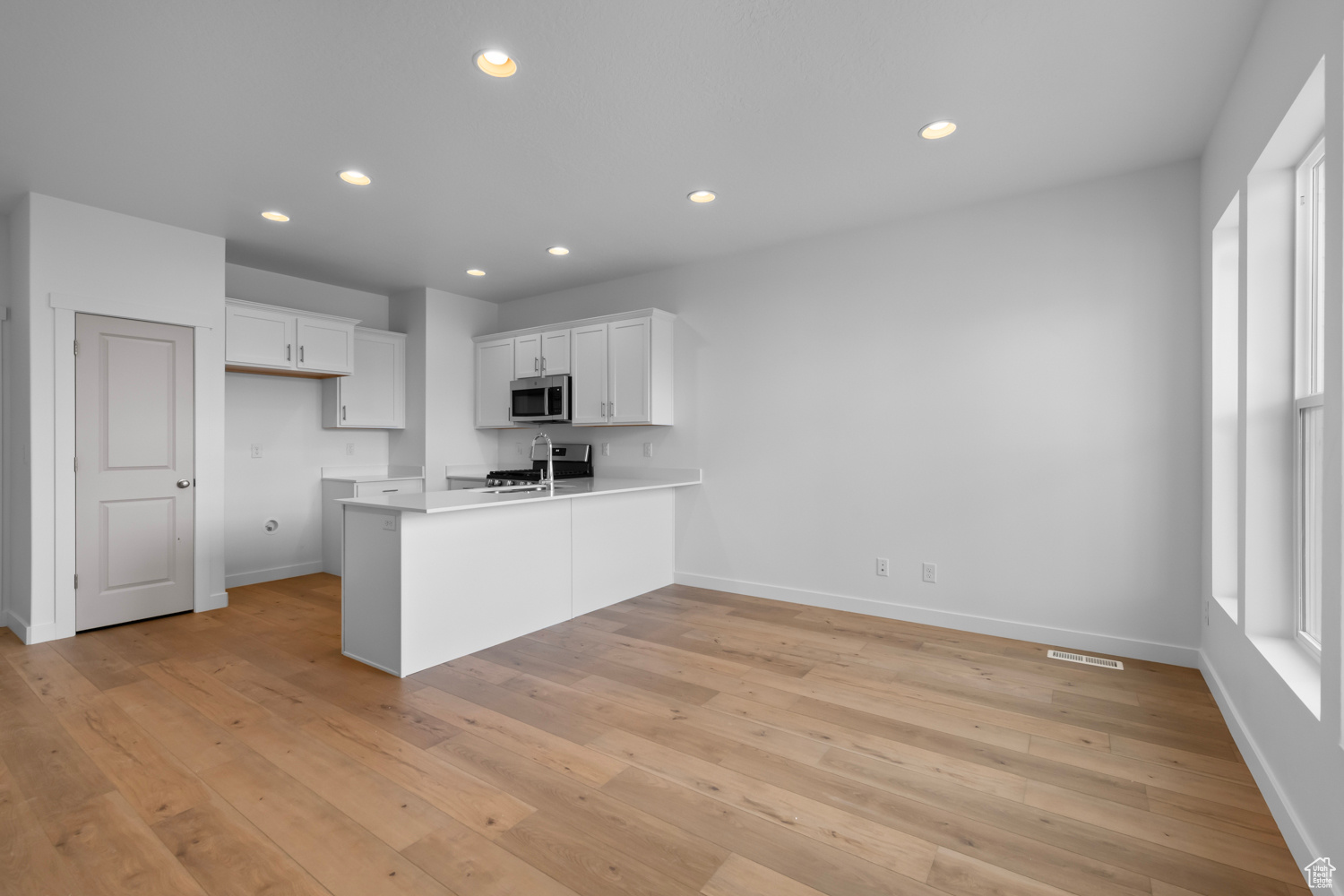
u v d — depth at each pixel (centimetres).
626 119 261
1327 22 150
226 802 194
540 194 338
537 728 243
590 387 484
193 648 332
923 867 165
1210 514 277
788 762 218
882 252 385
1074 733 238
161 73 225
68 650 328
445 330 542
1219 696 255
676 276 471
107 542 363
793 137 277
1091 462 325
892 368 382
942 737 235
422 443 531
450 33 205
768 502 432
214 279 398
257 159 294
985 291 352
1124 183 315
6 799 195
